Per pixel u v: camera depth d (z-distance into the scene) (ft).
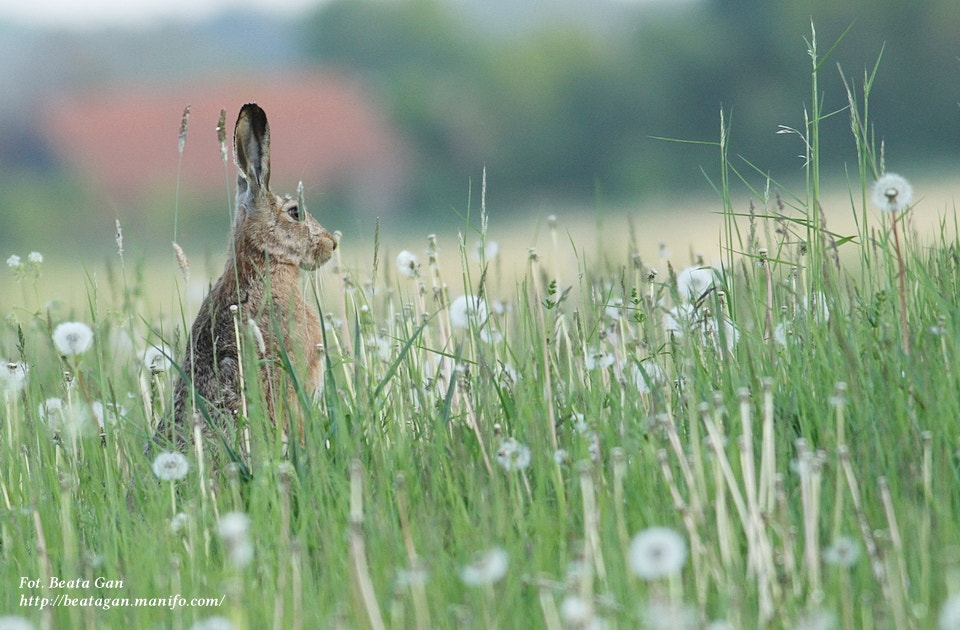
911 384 25.04
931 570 20.47
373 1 327.47
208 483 27.22
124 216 205.46
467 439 27.30
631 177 235.40
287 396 32.32
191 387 29.86
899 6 235.61
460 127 277.44
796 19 254.06
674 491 21.97
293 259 39.19
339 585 21.81
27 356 34.58
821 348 27.48
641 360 30.68
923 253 33.55
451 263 41.75
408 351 32.55
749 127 250.37
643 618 18.79
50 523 26.71
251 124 38.75
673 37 275.80
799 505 23.21
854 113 30.63
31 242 236.84
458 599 21.49
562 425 27.78
